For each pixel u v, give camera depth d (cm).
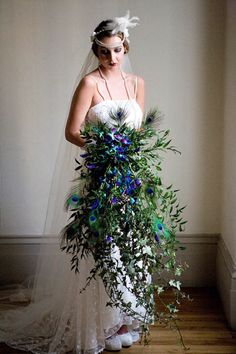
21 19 346
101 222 254
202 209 376
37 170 370
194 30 349
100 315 285
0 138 364
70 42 351
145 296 266
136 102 294
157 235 261
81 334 287
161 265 274
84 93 277
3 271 383
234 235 324
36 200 375
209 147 366
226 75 345
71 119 279
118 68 287
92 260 282
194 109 361
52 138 365
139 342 303
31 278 367
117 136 252
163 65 354
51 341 299
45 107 360
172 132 364
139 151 260
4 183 372
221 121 362
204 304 354
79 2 346
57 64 354
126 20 272
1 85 355
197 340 305
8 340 303
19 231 379
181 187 373
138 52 352
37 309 314
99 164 253
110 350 293
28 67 353
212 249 381
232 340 306
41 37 349
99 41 273
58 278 307
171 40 351
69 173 298
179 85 357
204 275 385
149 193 260
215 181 372
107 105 276
